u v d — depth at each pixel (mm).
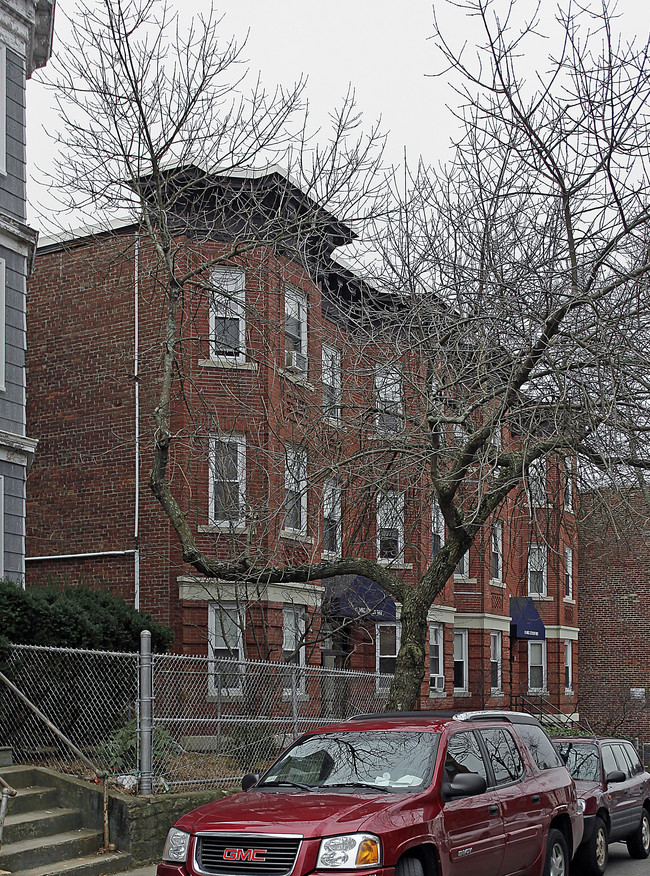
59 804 11297
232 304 20562
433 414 12609
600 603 40000
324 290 21781
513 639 33531
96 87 13984
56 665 12828
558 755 10914
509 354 12141
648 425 12438
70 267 23266
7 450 15805
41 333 23422
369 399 14977
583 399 11695
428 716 9391
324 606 20688
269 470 17766
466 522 11508
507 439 14570
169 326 14281
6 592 12742
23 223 16547
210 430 17547
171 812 11234
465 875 8086
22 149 16969
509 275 13062
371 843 7133
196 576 19969
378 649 24844
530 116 10766
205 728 14148
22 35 17156
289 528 19766
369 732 8898
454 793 8094
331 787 8250
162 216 14422
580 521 13445
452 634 28719
